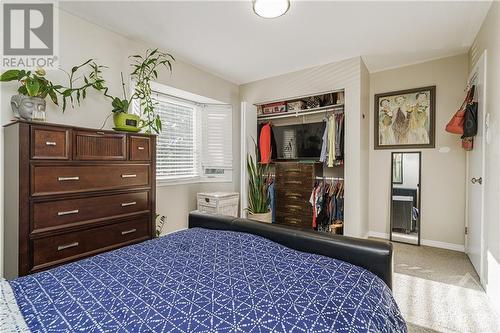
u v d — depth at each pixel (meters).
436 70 3.26
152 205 2.49
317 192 3.52
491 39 2.09
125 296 0.94
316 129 3.74
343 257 1.37
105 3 2.16
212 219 1.94
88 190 2.01
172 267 1.20
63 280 1.07
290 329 0.75
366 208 3.58
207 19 2.40
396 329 0.95
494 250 1.90
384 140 3.61
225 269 1.18
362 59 3.27
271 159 4.09
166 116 3.52
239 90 4.32
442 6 2.16
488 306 1.88
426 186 3.33
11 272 1.73
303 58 3.27
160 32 2.64
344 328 0.77
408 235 3.43
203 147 3.97
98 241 2.07
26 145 1.68
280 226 1.67
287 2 2.02
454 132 2.63
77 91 2.27
